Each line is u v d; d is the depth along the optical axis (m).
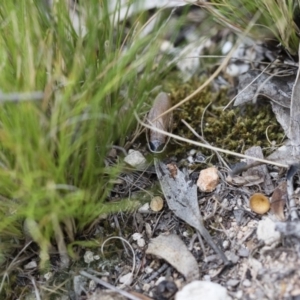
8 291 0.22
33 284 0.22
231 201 0.22
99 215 0.22
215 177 0.23
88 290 0.22
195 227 0.22
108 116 0.22
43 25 0.22
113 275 0.22
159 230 0.22
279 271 0.21
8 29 0.22
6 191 0.21
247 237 0.22
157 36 0.23
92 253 0.22
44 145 0.20
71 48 0.22
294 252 0.21
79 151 0.21
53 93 0.21
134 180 0.23
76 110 0.21
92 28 0.22
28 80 0.21
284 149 0.23
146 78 0.23
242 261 0.21
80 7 0.22
